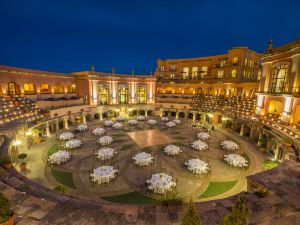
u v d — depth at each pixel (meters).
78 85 39.41
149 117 42.09
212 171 16.19
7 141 15.29
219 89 42.34
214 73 45.09
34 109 27.66
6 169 11.82
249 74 43.47
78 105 34.97
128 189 13.27
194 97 45.16
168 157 19.22
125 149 21.38
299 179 10.24
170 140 24.98
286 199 8.58
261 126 21.19
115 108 41.09
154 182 12.56
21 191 9.23
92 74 37.62
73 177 14.86
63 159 17.17
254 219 7.29
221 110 33.31
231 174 15.69
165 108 42.75
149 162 17.06
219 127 32.12
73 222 6.89
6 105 24.42
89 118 37.31
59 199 8.56
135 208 7.96
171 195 12.59
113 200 12.05
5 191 8.65
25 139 20.34
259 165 17.48
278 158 17.19
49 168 16.27
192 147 21.64
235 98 36.78
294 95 19.22
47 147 21.28
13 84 27.98
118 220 7.16
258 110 26.88
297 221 7.22
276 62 23.52
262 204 8.25
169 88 49.84
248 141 24.48
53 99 33.31
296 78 19.62
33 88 31.69
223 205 8.33
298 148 13.91
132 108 43.19
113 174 14.34
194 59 48.72
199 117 42.22
